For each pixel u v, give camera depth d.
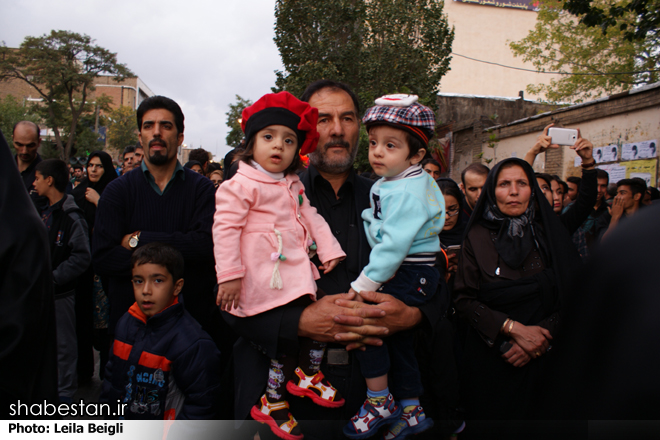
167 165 2.60
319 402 1.79
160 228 2.56
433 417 2.16
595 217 4.96
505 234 2.41
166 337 2.16
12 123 40.69
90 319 3.83
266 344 1.74
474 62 26.56
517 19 26.88
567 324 0.84
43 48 41.06
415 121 1.85
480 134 14.92
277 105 1.83
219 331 2.90
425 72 13.82
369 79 13.40
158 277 2.16
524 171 2.45
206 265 2.57
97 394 3.65
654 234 0.74
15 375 1.38
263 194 1.79
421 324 1.98
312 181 2.15
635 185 4.20
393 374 1.96
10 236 1.38
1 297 1.35
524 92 27.02
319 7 13.05
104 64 43.50
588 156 3.05
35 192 3.51
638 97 8.45
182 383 2.14
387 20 13.67
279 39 13.70
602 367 0.74
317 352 1.83
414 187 1.86
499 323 2.24
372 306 1.75
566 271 2.31
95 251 2.44
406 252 1.77
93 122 48.75
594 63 16.56
